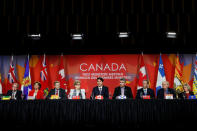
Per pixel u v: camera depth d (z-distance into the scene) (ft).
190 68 20.48
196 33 18.58
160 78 19.71
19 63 21.45
